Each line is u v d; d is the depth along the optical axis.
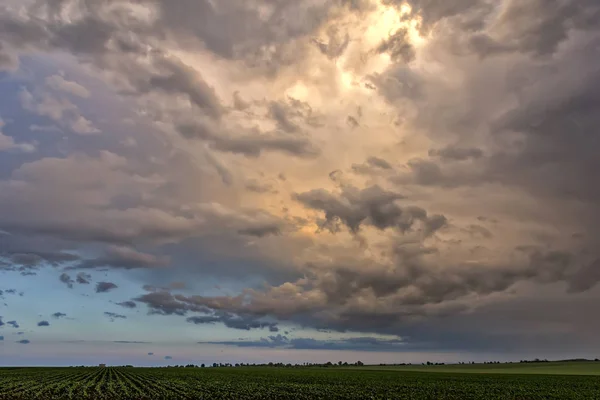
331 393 75.88
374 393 76.62
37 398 63.50
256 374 147.62
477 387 92.38
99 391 73.69
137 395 68.62
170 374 137.75
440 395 74.75
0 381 95.81
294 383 100.00
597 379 124.44
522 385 99.06
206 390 77.88
